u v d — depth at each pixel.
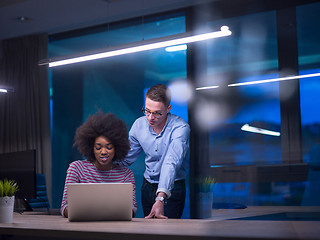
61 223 1.89
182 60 5.82
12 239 1.75
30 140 6.24
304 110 4.97
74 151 6.73
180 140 2.90
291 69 4.97
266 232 1.32
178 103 5.54
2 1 5.30
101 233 1.47
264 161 5.33
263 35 5.46
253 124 5.38
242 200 5.06
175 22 5.88
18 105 6.37
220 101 5.59
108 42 5.90
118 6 5.38
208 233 1.34
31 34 6.39
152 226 1.65
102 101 6.96
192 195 5.07
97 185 2.01
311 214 2.47
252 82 4.91
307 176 4.71
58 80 6.83
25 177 3.46
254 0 5.24
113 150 2.44
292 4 5.03
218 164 5.47
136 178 5.91
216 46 5.61
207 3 5.43
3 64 6.53
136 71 6.68
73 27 6.14
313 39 5.33
